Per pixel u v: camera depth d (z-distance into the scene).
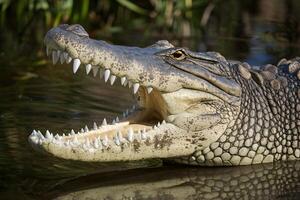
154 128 15.92
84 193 14.43
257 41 31.97
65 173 15.69
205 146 16.47
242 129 16.91
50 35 15.36
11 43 31.75
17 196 14.00
